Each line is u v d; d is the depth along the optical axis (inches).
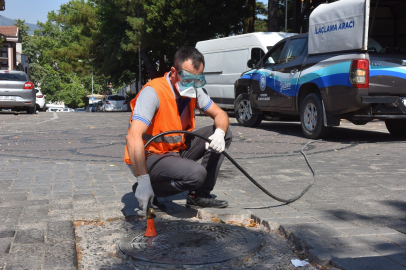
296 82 331.0
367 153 252.5
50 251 101.1
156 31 1034.7
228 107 527.2
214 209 132.6
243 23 973.2
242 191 159.0
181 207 140.1
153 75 1280.8
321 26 309.9
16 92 623.8
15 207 136.4
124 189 160.9
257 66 396.5
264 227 121.1
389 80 286.0
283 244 108.2
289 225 116.0
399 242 103.0
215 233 113.1
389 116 288.2
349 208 134.6
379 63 287.4
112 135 355.3
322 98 303.6
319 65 308.5
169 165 119.0
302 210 132.4
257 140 317.7
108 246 108.0
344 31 289.1
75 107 3021.7
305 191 153.9
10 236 110.7
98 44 1423.5
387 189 161.8
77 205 139.3
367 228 113.7
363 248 99.0
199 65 115.8
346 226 115.6
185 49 115.8
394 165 213.3
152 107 114.3
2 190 158.2
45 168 202.7
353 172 196.4
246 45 494.9
